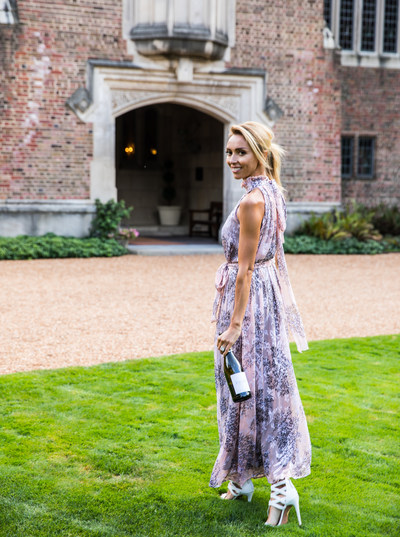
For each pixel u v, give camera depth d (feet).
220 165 57.93
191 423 13.80
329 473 11.66
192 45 43.86
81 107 43.73
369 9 55.26
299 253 46.14
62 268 36.52
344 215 52.16
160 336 21.44
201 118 60.34
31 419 13.82
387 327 23.56
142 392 15.69
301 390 16.08
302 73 48.93
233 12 46.42
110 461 11.86
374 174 56.90
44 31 42.63
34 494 10.59
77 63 43.52
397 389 16.25
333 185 50.85
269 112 48.16
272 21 47.62
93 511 10.08
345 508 10.40
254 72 47.21
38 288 30.04
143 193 62.85
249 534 9.48
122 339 20.93
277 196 10.05
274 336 10.00
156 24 43.42
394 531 9.69
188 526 9.68
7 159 42.70
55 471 11.46
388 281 34.17
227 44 45.88
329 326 23.56
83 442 12.71
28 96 42.75
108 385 16.15
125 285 31.37
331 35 49.39
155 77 45.16
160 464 11.84
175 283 32.24
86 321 23.36
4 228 42.68
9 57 42.11
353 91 55.42
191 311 25.50
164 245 47.78
